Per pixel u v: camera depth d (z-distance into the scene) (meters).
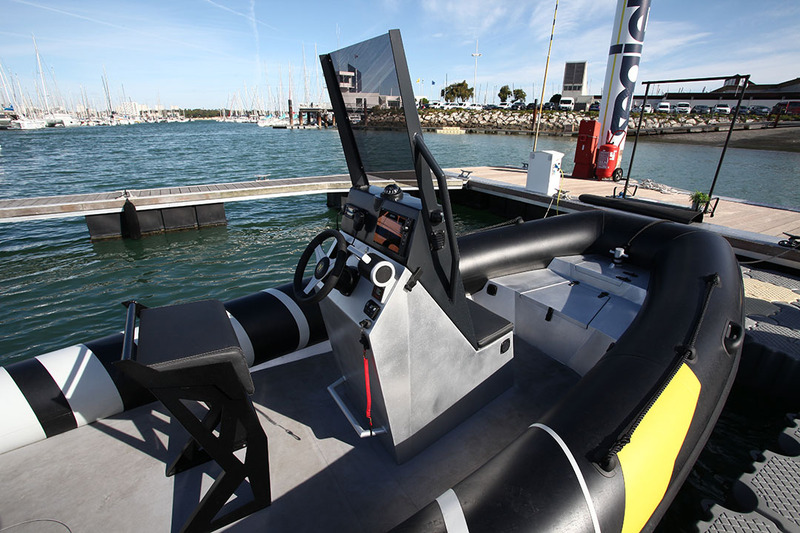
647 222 3.27
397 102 1.50
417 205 1.64
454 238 1.63
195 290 6.55
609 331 2.50
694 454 1.83
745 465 2.62
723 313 2.13
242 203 12.69
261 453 1.57
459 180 10.82
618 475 1.41
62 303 6.10
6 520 1.62
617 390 1.67
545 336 2.90
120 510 1.66
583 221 3.56
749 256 5.45
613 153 10.38
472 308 2.35
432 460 1.92
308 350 2.84
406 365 1.70
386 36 1.45
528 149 27.36
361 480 1.82
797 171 18.28
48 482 1.79
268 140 41.38
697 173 17.64
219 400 1.41
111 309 5.92
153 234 9.41
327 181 11.04
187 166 21.06
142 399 2.24
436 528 1.25
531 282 3.19
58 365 2.10
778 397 3.05
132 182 16.48
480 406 2.24
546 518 1.27
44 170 20.41
